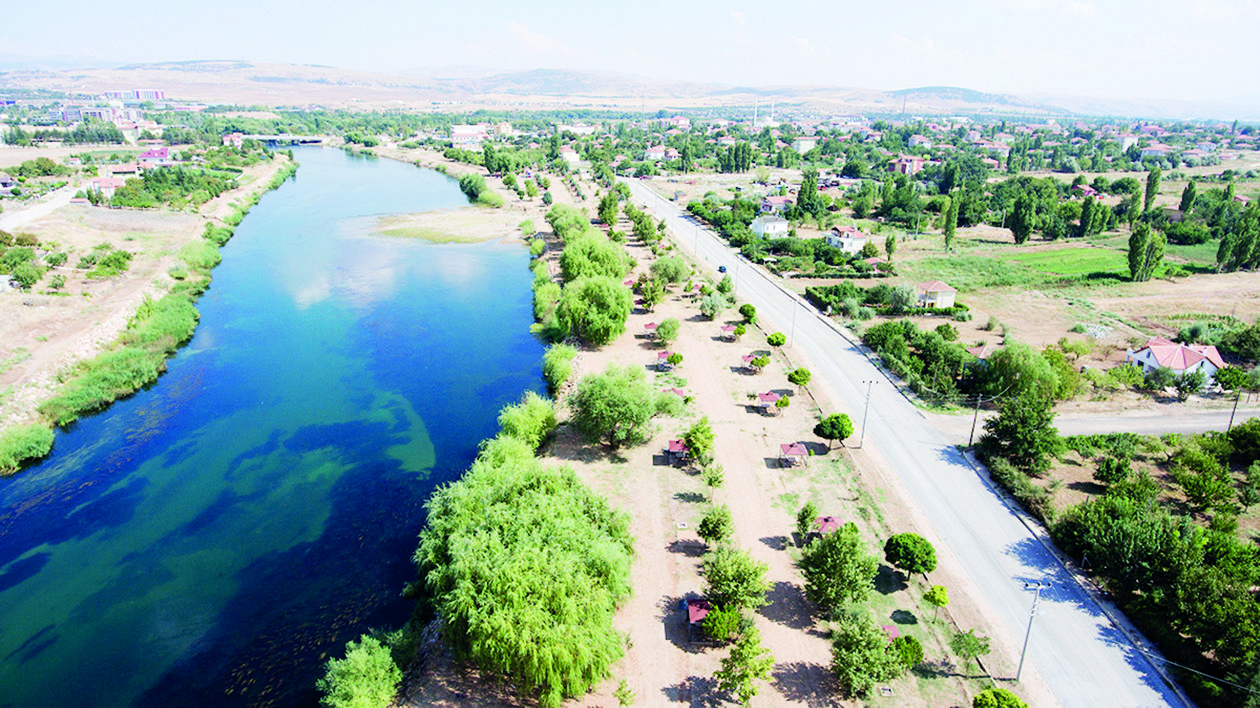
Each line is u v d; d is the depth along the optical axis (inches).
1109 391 3713.1
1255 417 3336.6
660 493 2800.2
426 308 5364.2
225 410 3727.9
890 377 3919.8
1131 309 5137.8
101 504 2918.3
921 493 2790.4
